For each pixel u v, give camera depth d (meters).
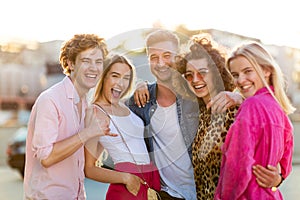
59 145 2.98
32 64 20.36
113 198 3.19
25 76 20.84
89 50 3.01
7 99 20.98
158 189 3.14
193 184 3.12
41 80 19.12
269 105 2.92
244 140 2.85
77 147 2.99
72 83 3.07
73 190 3.13
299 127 14.65
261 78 3.00
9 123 18.97
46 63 18.64
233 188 2.87
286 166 3.05
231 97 3.00
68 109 3.06
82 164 3.18
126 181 3.15
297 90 14.60
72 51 3.04
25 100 20.80
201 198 3.06
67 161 3.12
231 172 2.87
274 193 2.96
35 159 3.16
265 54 3.05
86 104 3.07
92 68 3.02
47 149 2.97
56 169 3.10
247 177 2.84
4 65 20.98
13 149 11.08
